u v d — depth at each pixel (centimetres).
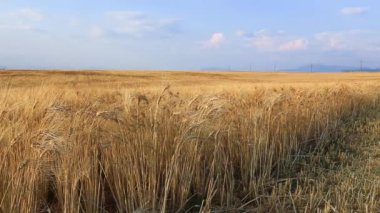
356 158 776
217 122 620
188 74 7181
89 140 512
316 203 528
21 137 481
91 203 490
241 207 532
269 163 656
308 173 667
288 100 916
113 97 745
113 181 540
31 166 448
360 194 545
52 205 507
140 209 486
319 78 6762
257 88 1152
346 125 1127
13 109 566
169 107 611
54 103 594
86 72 6450
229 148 651
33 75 4909
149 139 545
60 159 472
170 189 542
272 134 745
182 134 542
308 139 900
